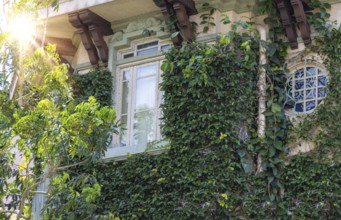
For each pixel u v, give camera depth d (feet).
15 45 47.26
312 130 48.62
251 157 49.37
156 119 54.75
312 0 50.96
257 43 51.70
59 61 58.80
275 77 50.80
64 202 45.62
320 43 50.44
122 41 57.16
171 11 53.57
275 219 47.37
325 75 50.16
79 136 43.75
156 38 56.34
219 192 49.08
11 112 45.27
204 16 53.57
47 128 43.39
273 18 51.93
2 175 44.11
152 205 51.08
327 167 46.91
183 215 49.65
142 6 55.67
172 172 50.90
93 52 57.31
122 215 51.83
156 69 55.93
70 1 56.34
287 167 48.16
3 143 44.16
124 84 56.95
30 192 44.91
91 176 50.49
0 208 50.85
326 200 46.26
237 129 49.93
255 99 50.55
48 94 46.83
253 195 48.16
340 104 48.19
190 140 50.62
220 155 49.60
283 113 49.67
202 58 50.98
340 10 50.75
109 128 44.55
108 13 56.75
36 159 46.85
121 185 52.54
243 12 53.57
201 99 51.03
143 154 52.37
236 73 50.85
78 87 57.26
